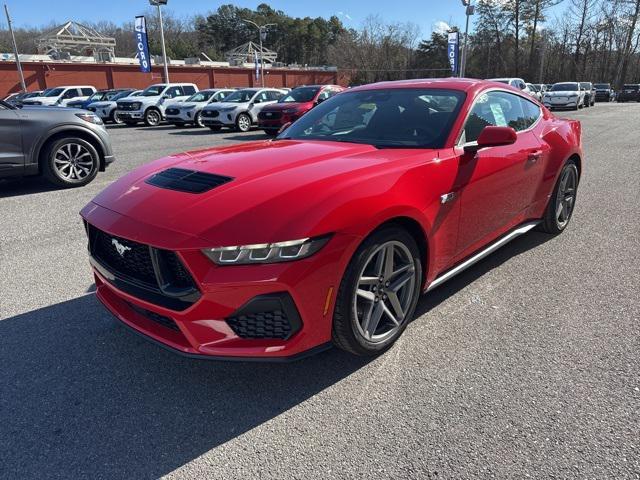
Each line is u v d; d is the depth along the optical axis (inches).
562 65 2669.8
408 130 129.0
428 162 112.2
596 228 201.0
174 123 776.3
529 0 2469.2
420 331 120.3
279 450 83.1
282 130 156.3
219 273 83.4
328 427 88.4
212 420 91.0
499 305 133.3
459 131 124.8
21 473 78.9
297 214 87.2
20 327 124.7
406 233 105.1
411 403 94.1
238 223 85.7
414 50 2938.0
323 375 103.8
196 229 86.0
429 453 81.4
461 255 129.3
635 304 133.0
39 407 94.8
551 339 115.8
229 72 2156.7
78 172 292.4
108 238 100.4
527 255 171.0
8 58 1673.2
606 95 1759.4
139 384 101.8
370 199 94.8
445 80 149.7
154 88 846.5
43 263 168.4
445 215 115.7
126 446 84.7
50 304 137.6
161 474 78.6
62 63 1724.9
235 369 106.7
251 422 90.3
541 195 167.6
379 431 87.0
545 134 166.7
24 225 214.5
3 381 102.7
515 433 85.3
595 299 136.3
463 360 107.8
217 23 4114.2
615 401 93.1
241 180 99.2
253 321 88.5
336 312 94.6
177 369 107.0
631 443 82.4
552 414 89.9
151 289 91.6
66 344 117.0
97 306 136.3
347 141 131.4
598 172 322.0
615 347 111.9
